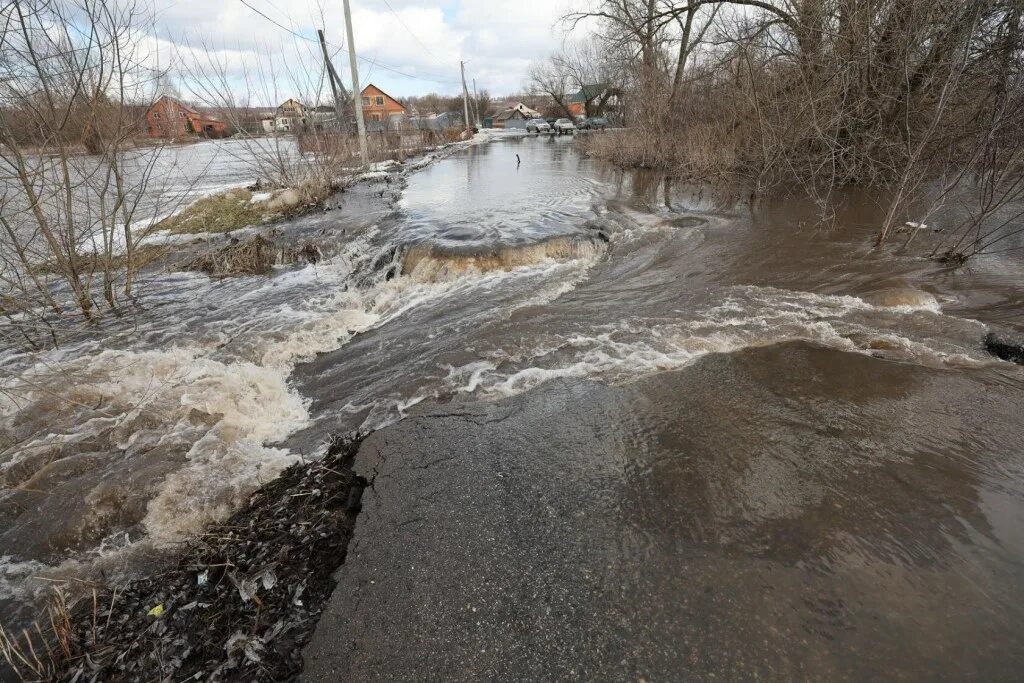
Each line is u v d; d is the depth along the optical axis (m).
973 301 5.79
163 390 4.83
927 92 10.37
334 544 2.82
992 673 2.02
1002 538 2.68
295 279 8.20
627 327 5.49
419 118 47.19
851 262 7.26
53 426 4.28
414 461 3.51
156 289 7.80
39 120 5.90
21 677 2.27
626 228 9.68
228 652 2.28
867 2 10.48
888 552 2.61
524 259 7.89
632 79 21.81
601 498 3.07
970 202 10.05
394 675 2.13
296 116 17.97
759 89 14.04
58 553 3.01
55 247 6.38
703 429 3.71
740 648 2.16
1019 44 8.15
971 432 3.58
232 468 3.65
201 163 26.30
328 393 4.83
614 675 2.09
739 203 11.76
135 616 2.56
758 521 2.84
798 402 4.00
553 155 28.58
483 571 2.60
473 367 4.85
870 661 2.08
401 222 10.30
